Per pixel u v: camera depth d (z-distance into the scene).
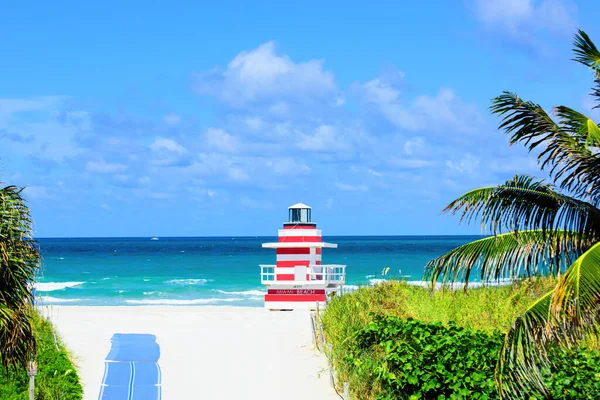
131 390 17.38
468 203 12.60
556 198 12.27
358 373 16.30
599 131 12.11
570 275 10.65
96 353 21.23
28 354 13.70
